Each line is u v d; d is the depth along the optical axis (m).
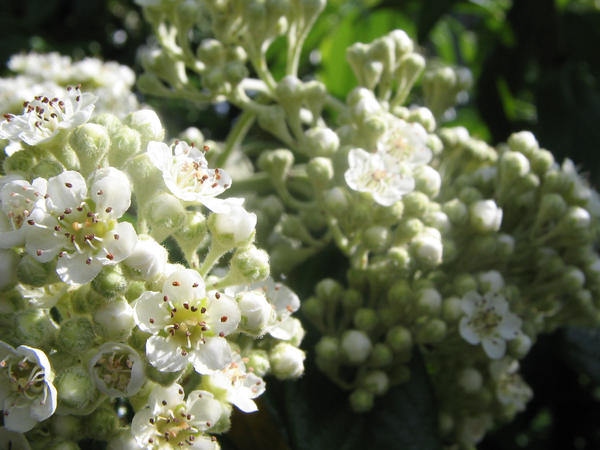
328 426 0.08
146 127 0.07
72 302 0.06
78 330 0.06
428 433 0.08
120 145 0.07
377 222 0.08
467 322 0.08
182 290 0.06
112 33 0.20
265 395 0.08
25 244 0.06
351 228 0.08
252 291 0.07
